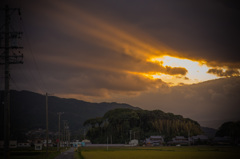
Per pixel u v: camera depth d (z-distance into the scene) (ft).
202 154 241.76
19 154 278.67
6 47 113.09
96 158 201.46
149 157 209.87
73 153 316.40
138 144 649.61
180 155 231.30
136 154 253.24
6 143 106.01
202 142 620.49
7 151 105.81
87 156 226.99
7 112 107.96
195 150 327.26
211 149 349.61
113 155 239.71
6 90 109.40
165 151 313.12
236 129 636.89
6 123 107.24
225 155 226.58
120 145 651.66
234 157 204.23
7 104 108.47
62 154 293.02
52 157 230.07
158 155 234.38
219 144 588.50
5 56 112.57
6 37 113.60
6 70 111.34
